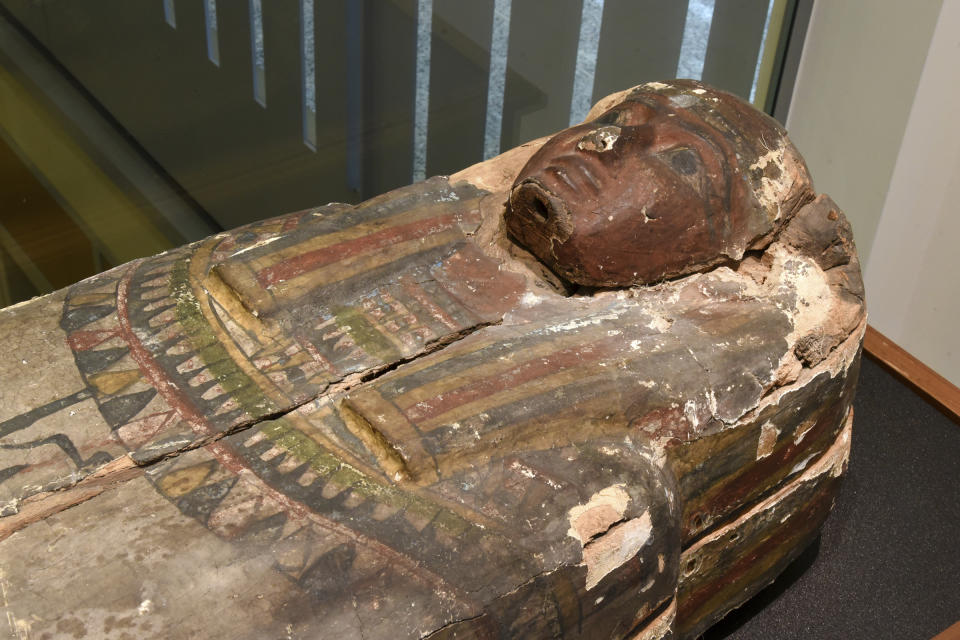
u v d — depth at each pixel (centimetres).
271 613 176
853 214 379
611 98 287
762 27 389
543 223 248
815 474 260
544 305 249
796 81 388
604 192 244
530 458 207
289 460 204
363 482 200
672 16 379
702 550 238
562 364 223
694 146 250
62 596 177
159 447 203
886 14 340
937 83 332
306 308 235
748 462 234
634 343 231
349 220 257
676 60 395
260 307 231
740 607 286
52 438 204
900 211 362
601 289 255
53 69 306
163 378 218
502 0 352
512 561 190
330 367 223
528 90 382
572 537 196
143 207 341
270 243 247
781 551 267
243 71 330
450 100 370
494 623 186
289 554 185
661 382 223
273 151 352
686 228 247
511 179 290
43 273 335
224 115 337
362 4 333
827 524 311
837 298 255
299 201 372
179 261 249
